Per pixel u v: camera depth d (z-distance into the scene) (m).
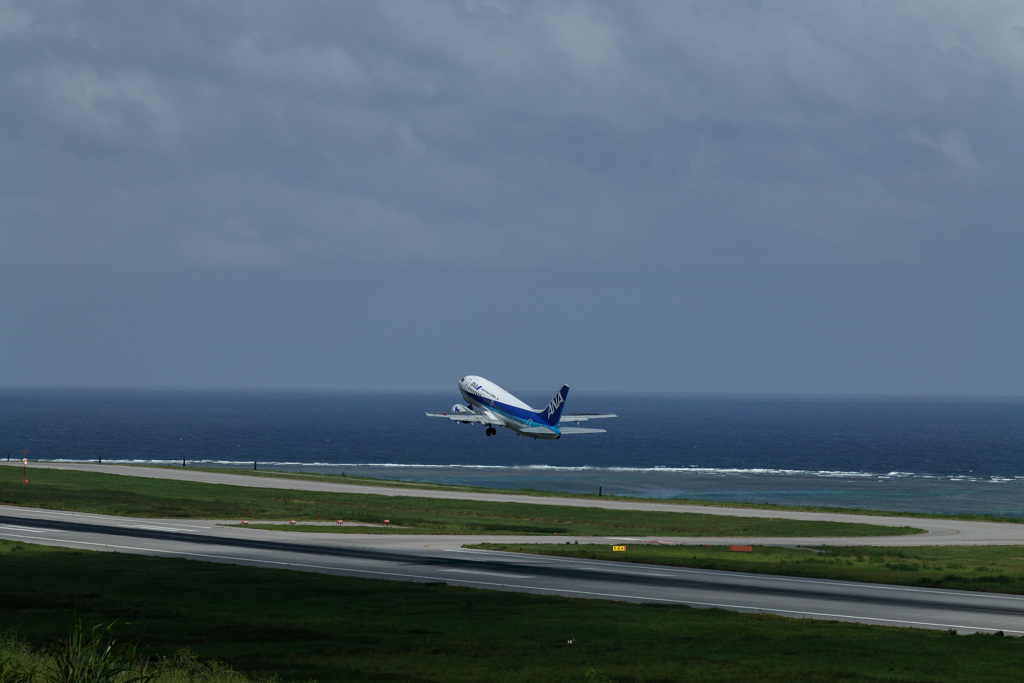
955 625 169.62
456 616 166.12
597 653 137.50
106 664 71.19
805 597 195.75
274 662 124.38
